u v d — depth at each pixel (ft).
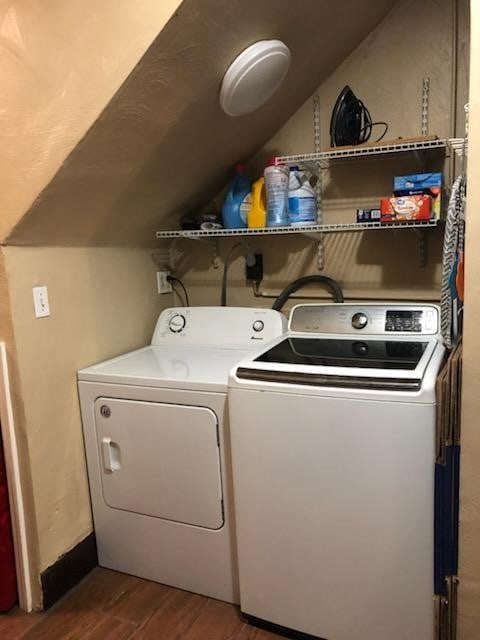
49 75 4.58
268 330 6.89
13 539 5.73
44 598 5.77
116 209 6.20
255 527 5.15
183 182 6.78
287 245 7.50
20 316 5.41
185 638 5.30
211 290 8.15
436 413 4.31
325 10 5.39
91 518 6.48
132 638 5.32
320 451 4.69
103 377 6.03
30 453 5.58
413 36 6.40
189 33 4.33
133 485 6.07
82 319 6.33
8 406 5.49
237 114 5.77
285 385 4.76
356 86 6.79
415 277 6.79
